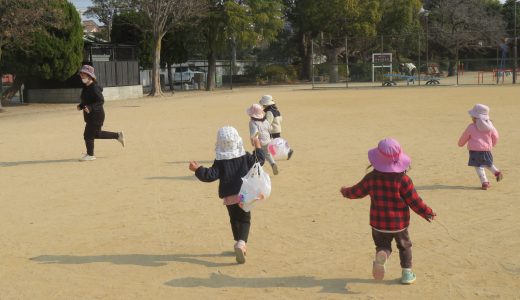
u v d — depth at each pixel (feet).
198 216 26.25
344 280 18.19
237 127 62.39
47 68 108.58
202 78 181.98
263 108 37.65
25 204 29.50
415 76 175.83
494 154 40.29
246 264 19.89
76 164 41.24
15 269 19.94
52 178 36.29
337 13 197.98
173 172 37.11
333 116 73.51
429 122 63.10
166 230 24.20
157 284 18.29
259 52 259.39
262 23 167.12
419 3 225.97
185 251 21.48
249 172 19.75
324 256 20.43
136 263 20.29
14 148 50.70
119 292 17.70
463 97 105.09
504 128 55.06
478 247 20.99
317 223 24.57
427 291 17.11
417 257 20.11
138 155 44.60
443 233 22.76
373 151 17.49
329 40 219.20
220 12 156.35
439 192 29.55
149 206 28.35
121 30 154.51
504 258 19.76
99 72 125.08
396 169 16.90
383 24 220.23
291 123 65.77
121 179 35.32
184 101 115.55
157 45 139.33
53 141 55.06
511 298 16.46
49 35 102.32
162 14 137.90
